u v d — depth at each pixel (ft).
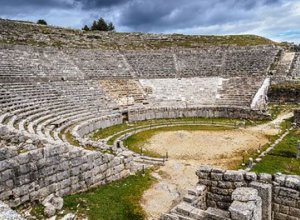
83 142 76.54
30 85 117.70
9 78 115.65
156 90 152.56
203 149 87.45
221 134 104.06
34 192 40.22
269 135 100.01
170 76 165.89
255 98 136.46
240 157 78.79
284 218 38.40
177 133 106.11
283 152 80.64
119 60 172.96
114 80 153.99
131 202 46.14
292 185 37.58
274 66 166.61
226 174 41.98
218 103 141.59
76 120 103.65
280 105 144.36
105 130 111.65
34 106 99.76
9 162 37.58
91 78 149.69
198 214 37.52
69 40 181.06
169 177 60.95
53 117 98.73
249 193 36.37
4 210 25.16
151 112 134.10
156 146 91.45
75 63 155.94
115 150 69.82
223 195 42.37
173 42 210.59
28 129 76.95
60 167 43.68
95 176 49.52
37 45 159.94
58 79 135.54
